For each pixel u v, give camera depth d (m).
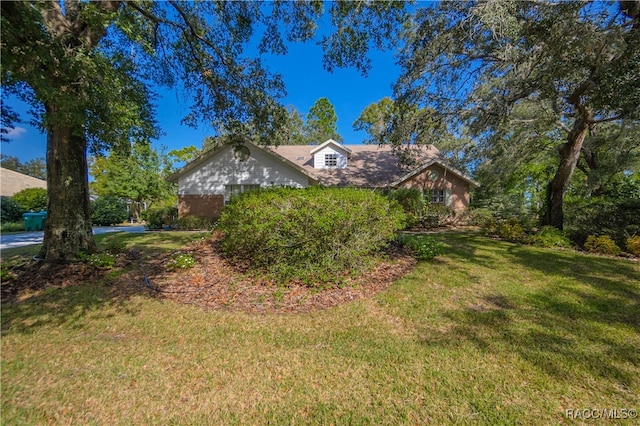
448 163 14.91
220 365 2.63
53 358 2.71
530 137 12.30
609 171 11.42
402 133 9.88
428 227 13.41
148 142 7.40
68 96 3.57
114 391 2.27
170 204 25.03
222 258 6.57
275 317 3.68
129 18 4.40
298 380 2.42
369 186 14.96
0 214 17.28
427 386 2.31
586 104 6.69
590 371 2.47
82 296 4.31
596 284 4.78
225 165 13.99
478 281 4.95
